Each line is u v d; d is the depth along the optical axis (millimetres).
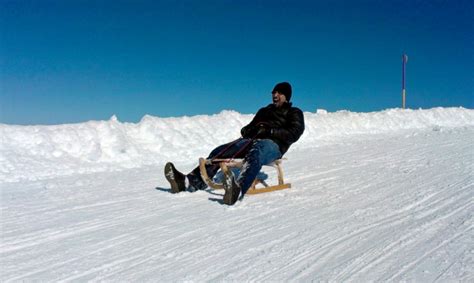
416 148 11398
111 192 6879
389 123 18688
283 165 9352
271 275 3439
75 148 10242
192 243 4234
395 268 3490
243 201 5977
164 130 12125
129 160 10273
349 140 14195
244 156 6465
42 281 3424
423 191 6266
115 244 4262
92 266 3709
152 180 7949
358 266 3564
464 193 6062
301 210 5406
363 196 6094
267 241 4238
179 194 6543
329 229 4574
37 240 4434
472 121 21594
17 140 9844
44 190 7141
